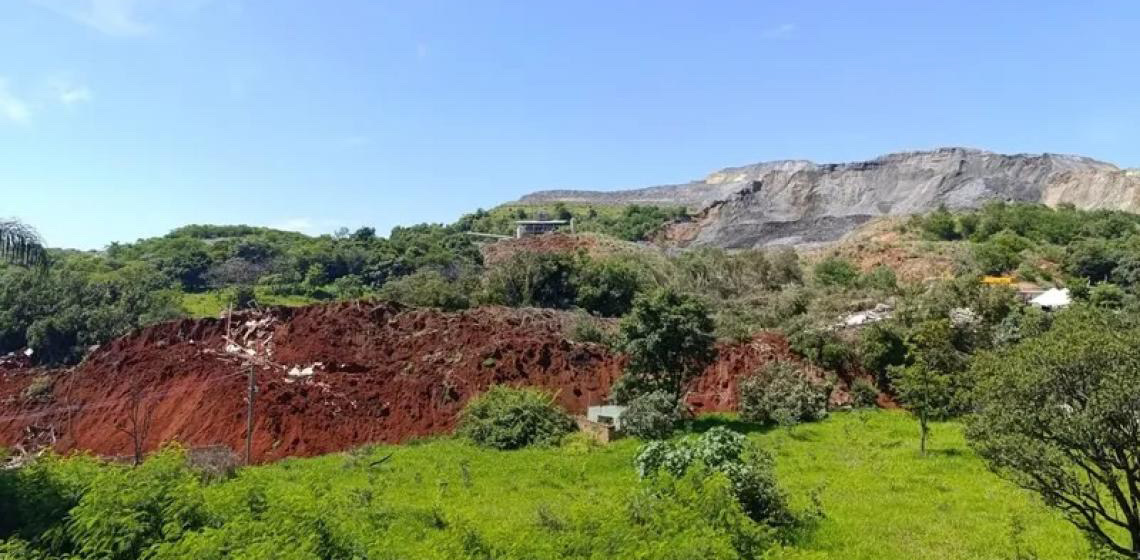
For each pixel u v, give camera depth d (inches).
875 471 796.6
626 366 1296.8
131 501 434.9
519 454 1015.6
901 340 1376.7
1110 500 564.4
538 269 2247.8
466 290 2241.6
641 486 569.3
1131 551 388.2
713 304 2031.3
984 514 625.3
